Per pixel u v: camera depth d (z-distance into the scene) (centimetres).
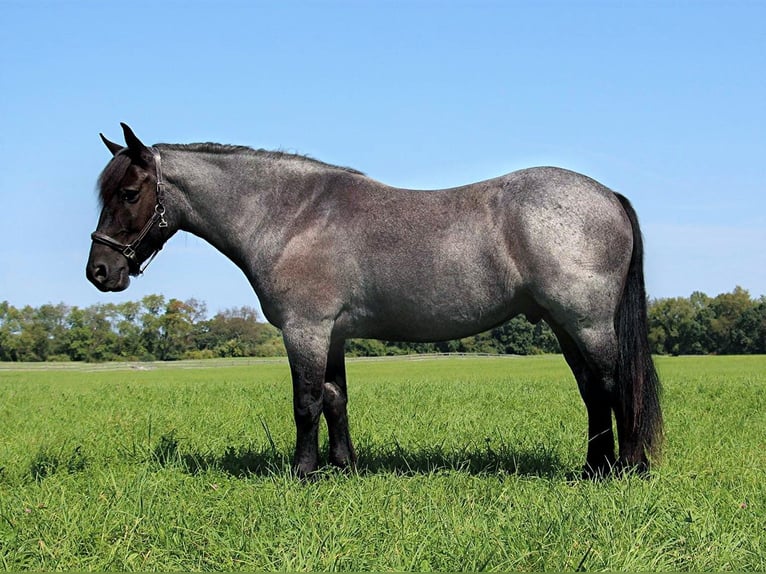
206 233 714
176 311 8106
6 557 443
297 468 661
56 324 7981
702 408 1270
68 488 627
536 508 507
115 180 690
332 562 416
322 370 661
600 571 409
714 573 412
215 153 706
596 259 611
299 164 695
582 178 637
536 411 1206
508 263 622
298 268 661
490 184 646
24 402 1558
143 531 486
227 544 453
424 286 640
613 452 639
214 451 820
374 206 661
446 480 624
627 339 632
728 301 7588
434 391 1775
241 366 5369
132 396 1680
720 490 581
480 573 409
